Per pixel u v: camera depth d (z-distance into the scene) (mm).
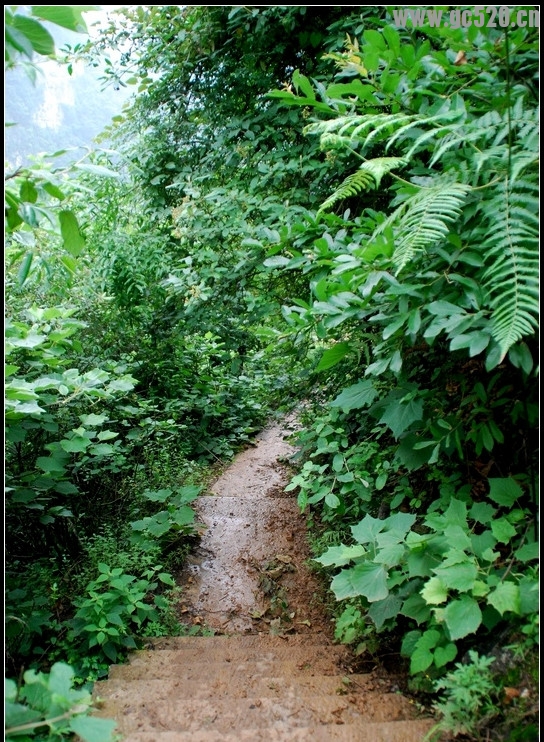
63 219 1960
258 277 3734
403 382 2348
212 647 2770
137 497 4062
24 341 2619
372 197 3205
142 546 3506
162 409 5742
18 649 2432
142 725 1906
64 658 2529
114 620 2549
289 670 2402
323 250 2309
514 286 1566
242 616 3279
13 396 2209
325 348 3357
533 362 1801
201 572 3797
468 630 1640
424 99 2238
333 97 2346
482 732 1585
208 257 3699
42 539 3338
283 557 3834
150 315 5141
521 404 1981
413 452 2344
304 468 3209
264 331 2760
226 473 5715
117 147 4855
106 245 4625
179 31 4199
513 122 1771
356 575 2100
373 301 2152
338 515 3377
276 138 3592
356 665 2400
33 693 1516
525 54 1908
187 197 3840
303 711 1950
